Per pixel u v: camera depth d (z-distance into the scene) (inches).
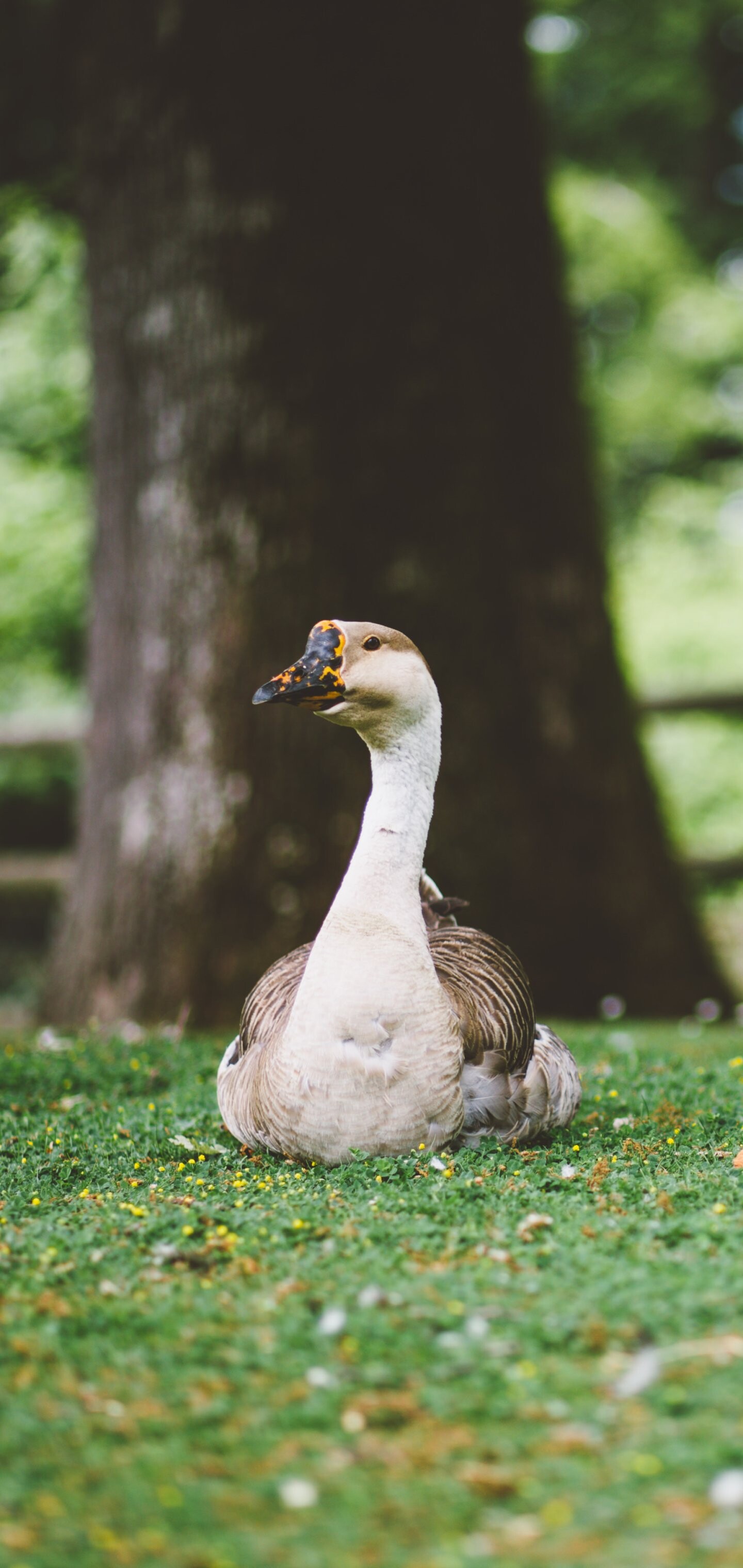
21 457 661.3
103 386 381.7
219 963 350.9
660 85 962.1
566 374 393.4
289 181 353.4
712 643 841.5
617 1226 138.6
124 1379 109.3
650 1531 87.4
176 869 354.9
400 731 175.0
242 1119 178.5
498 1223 141.5
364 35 352.8
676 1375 107.0
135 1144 188.4
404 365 359.9
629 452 1023.6
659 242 982.4
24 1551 86.6
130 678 369.1
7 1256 134.0
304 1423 101.3
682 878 414.0
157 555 363.9
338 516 357.4
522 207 380.8
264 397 355.9
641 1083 232.1
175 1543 87.4
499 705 369.4
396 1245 135.8
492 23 374.3
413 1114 165.5
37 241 499.5
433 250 361.4
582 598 386.6
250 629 355.6
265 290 354.9
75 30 383.6
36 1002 416.2
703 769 796.6
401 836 173.6
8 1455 97.7
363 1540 87.3
